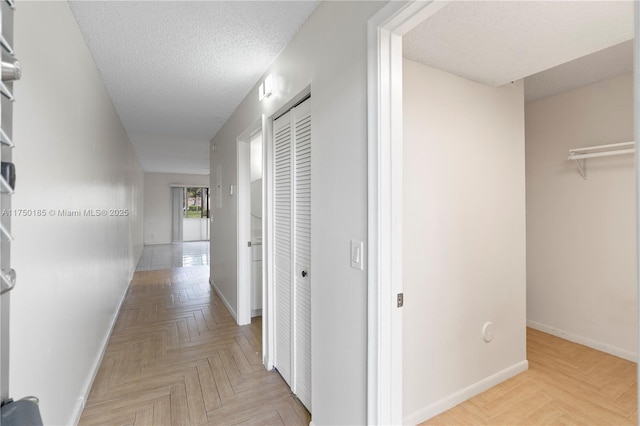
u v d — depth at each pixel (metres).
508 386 2.13
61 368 1.49
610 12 1.36
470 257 2.03
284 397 1.99
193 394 2.02
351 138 1.32
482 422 1.79
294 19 1.71
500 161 2.18
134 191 5.91
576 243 2.79
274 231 2.33
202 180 10.73
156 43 1.99
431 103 1.85
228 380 2.19
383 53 1.15
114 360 2.46
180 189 10.54
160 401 1.95
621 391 2.07
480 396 2.02
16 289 1.03
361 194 1.26
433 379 1.86
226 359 2.49
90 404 1.91
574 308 2.80
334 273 1.46
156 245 9.82
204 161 7.32
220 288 4.20
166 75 2.47
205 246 9.66
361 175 1.26
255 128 2.74
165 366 2.38
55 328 1.40
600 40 1.58
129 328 3.11
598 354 2.57
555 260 2.93
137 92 2.84
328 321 1.51
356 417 1.32
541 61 1.79
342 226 1.39
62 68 1.51
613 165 2.56
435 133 1.86
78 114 1.80
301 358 1.92
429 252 1.85
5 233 0.65
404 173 1.75
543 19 1.41
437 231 1.88
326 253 1.52
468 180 2.01
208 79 2.54
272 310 2.35
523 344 2.32
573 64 2.30
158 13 1.68
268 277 2.37
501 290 2.19
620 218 2.53
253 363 2.43
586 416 1.83
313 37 1.64
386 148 1.16
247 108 2.87
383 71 1.15
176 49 2.06
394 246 1.18
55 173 1.40
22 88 1.07
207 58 2.18
